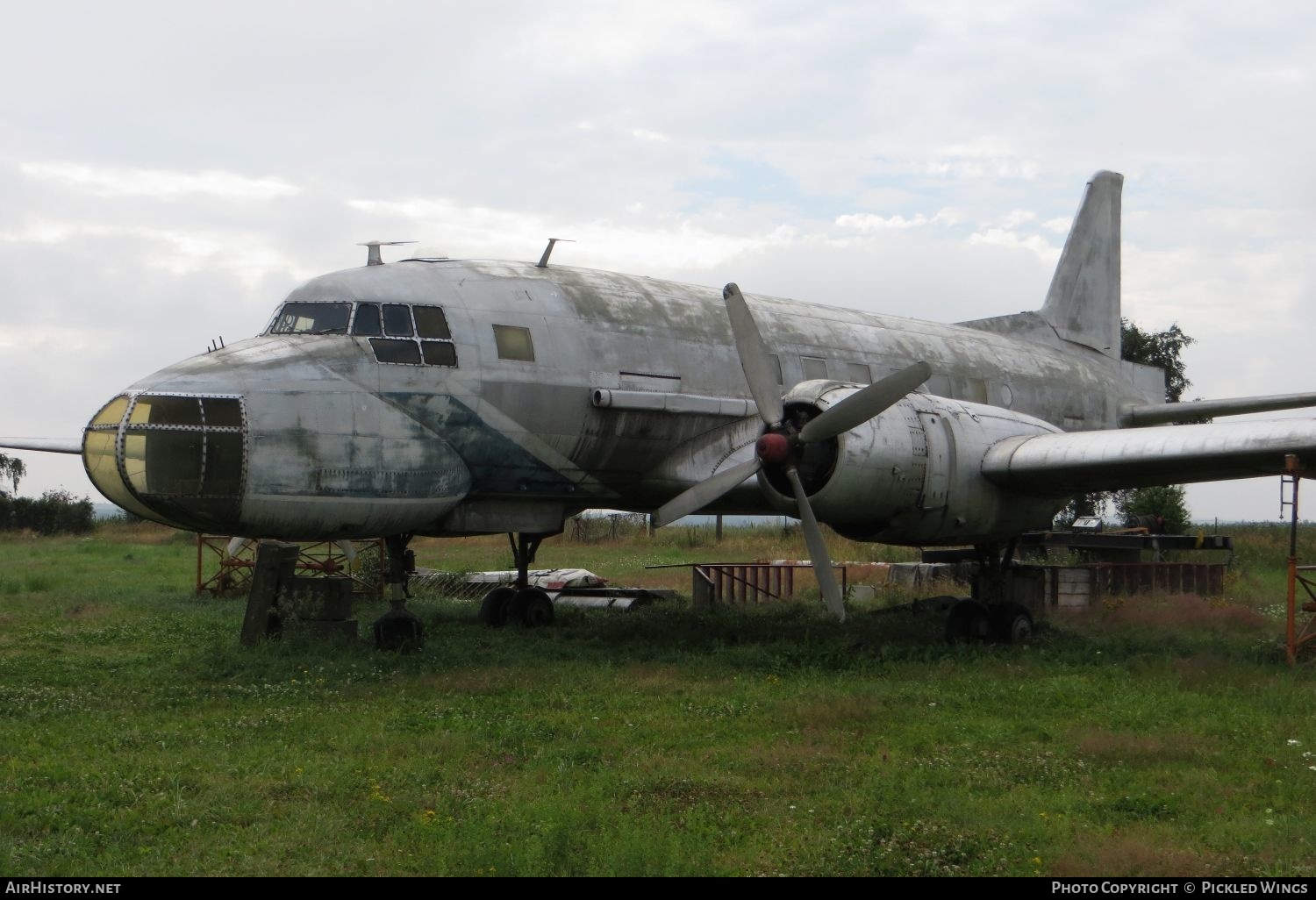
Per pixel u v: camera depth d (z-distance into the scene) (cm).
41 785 716
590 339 1405
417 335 1285
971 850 605
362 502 1223
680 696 1034
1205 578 2094
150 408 1130
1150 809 677
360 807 677
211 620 1605
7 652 1314
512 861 582
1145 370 2236
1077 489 1404
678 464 1472
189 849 605
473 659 1234
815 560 1245
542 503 1453
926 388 1711
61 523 5231
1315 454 1206
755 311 1598
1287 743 838
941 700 1015
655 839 614
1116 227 2212
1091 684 1094
